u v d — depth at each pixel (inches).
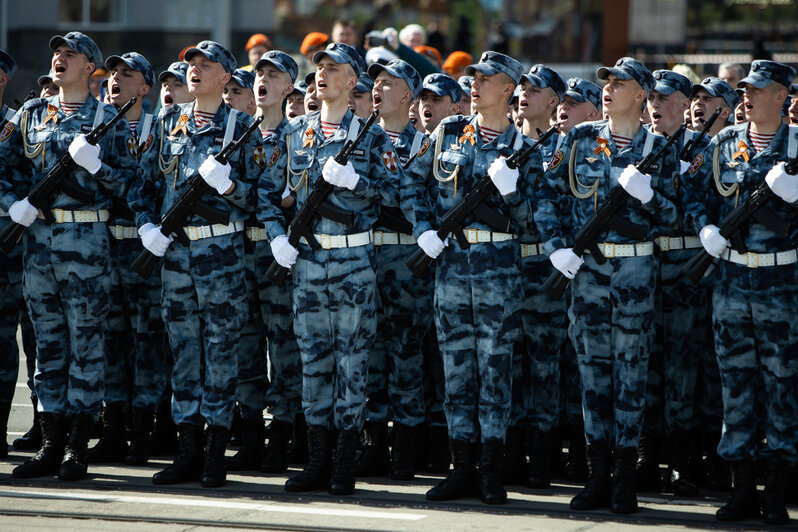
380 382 1035.3
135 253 1062.4
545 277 994.7
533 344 995.3
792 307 863.1
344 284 928.9
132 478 977.5
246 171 978.1
